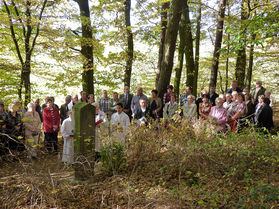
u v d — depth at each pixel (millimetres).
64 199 3646
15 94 9648
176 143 4785
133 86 15328
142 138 5000
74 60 10070
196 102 8375
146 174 4477
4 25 8992
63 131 5668
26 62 9461
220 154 4445
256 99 8555
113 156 4609
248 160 4363
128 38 12273
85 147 4242
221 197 3422
